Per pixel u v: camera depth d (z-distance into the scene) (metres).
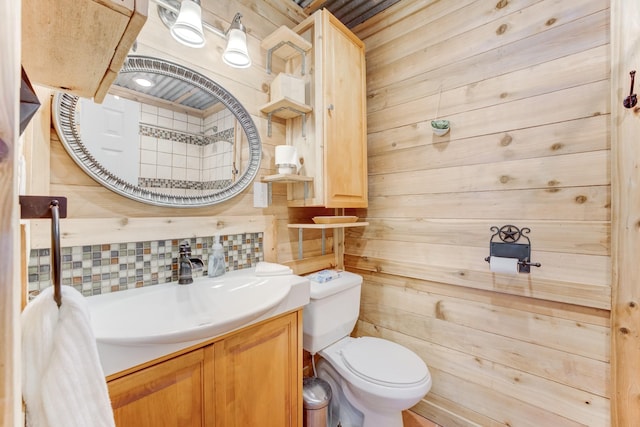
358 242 1.97
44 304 0.37
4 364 0.24
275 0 1.64
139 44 1.11
